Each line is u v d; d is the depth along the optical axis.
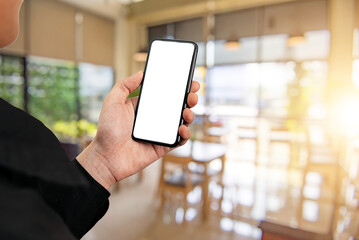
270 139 5.07
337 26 4.75
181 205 3.19
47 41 4.57
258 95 5.98
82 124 5.51
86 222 0.43
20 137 0.26
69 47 5.00
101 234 2.50
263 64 5.81
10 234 0.20
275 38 5.54
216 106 6.36
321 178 4.25
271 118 5.86
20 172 0.24
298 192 3.66
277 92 5.80
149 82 0.73
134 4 6.18
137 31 6.72
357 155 3.28
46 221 0.23
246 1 5.38
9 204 0.21
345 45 4.70
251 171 4.66
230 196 3.50
